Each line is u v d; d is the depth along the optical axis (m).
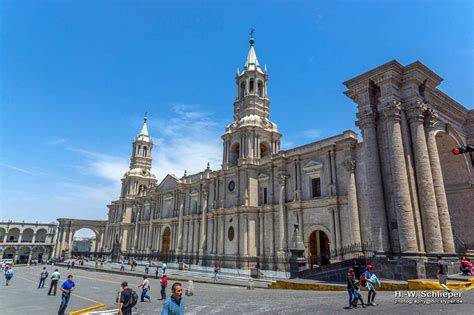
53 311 17.55
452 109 26.52
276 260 36.75
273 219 40.22
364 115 22.77
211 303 17.77
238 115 52.41
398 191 20.00
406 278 18.03
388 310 11.88
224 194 47.88
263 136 48.19
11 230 101.00
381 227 20.55
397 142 20.67
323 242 34.78
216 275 34.12
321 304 14.35
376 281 13.96
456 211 27.50
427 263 17.98
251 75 52.91
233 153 50.56
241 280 33.50
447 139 26.78
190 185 57.19
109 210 86.62
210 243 48.81
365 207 30.09
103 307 18.98
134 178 81.06
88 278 40.31
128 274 44.84
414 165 20.95
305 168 37.41
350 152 32.28
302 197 37.38
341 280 21.39
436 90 23.89
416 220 19.61
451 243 19.83
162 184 67.81
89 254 82.44
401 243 19.33
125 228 76.75
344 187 33.00
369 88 23.06
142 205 73.81
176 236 58.72
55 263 78.00
